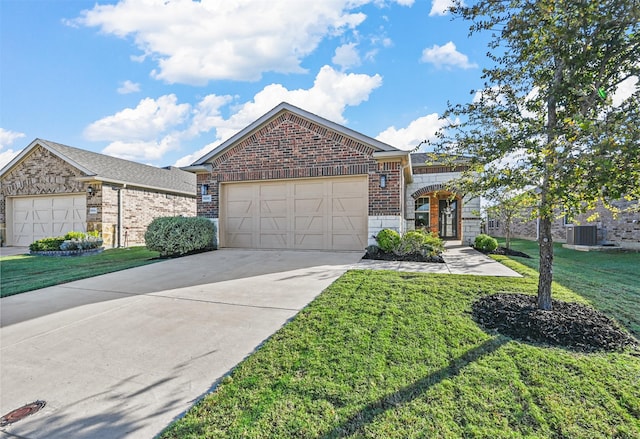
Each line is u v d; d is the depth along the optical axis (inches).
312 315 160.4
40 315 174.2
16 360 124.7
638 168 104.0
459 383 101.0
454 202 699.4
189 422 86.6
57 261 378.0
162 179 729.6
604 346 123.0
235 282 239.8
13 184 612.4
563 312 153.3
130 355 126.8
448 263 320.5
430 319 152.1
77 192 567.8
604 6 116.1
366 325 146.3
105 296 209.3
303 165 408.5
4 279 266.2
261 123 423.8
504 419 85.4
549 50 136.6
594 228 497.4
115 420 88.7
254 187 439.8
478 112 161.5
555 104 144.5
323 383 102.4
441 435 79.8
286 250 411.2
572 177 116.7
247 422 85.9
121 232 583.2
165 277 262.7
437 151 173.2
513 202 165.3
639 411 87.7
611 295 196.2
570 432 80.8
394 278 236.2
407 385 100.5
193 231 388.2
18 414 91.9
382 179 375.2
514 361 113.4
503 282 222.5
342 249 401.7
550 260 157.8
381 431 81.4
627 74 134.0
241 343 135.0
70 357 126.3
